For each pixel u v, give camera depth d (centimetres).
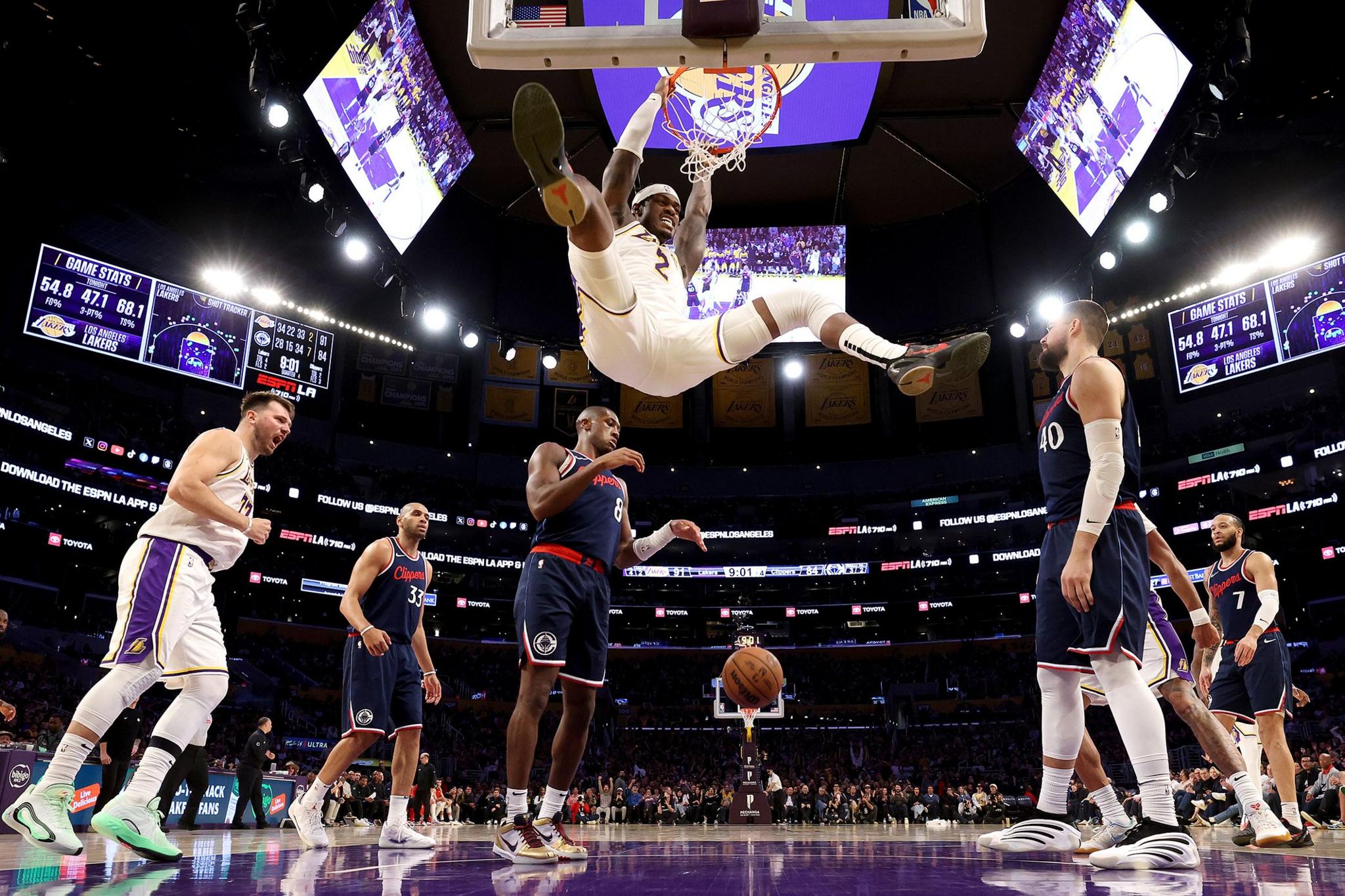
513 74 1797
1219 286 2712
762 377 3388
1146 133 1434
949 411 3266
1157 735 308
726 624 3709
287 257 2531
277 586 2992
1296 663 2834
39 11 1387
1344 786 1134
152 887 222
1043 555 367
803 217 2394
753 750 1848
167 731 335
